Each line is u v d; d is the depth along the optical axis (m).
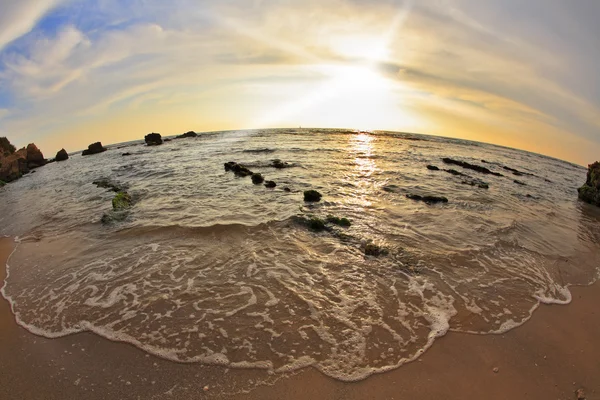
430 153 19.22
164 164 14.52
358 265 4.55
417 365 2.81
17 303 3.84
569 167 25.58
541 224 6.98
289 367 2.77
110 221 6.57
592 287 4.30
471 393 2.55
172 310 3.58
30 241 5.90
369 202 7.70
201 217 6.53
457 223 6.46
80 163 19.92
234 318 3.42
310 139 27.09
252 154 16.77
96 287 4.11
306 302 3.69
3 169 17.25
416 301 3.75
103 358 2.91
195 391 2.55
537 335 3.25
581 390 2.61
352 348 2.99
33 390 2.60
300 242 5.32
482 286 4.14
